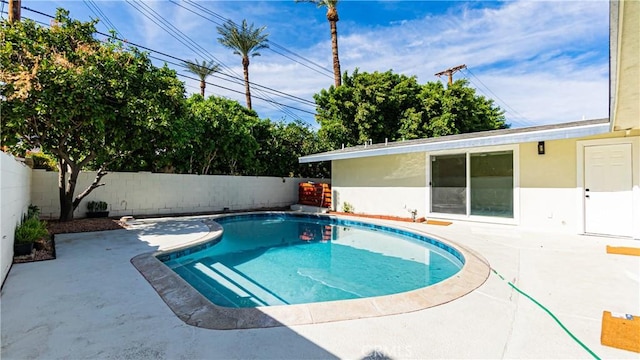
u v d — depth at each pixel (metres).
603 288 4.02
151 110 8.44
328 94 19.03
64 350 2.49
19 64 6.71
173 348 2.55
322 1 20.09
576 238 7.24
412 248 8.03
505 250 6.12
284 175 17.72
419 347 2.61
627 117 4.87
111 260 5.24
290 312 3.24
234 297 4.73
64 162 9.08
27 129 7.54
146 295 3.70
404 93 17.94
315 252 7.65
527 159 8.51
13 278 4.27
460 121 18.30
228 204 13.96
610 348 2.60
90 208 10.12
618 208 7.19
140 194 11.41
